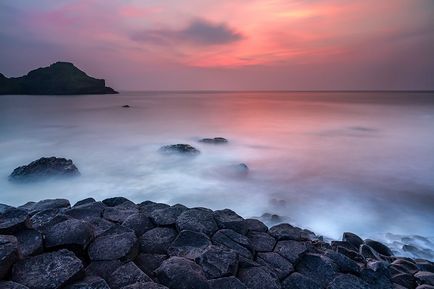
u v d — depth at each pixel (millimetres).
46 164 13945
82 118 42938
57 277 3320
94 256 4129
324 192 13484
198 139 26484
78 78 155250
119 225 4977
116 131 31016
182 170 16391
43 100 92750
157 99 117000
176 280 3781
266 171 16828
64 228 4297
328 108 67562
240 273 4348
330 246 6086
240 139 26969
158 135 28719
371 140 27156
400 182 15133
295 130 32844
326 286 4398
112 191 13266
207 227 5402
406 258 6246
